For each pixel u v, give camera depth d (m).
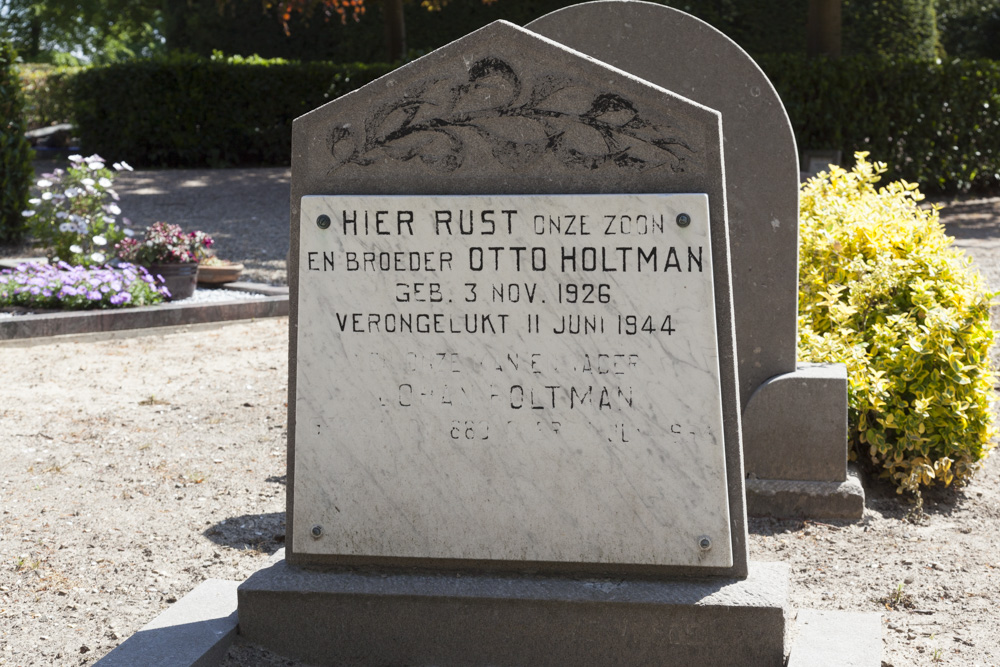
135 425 5.82
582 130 2.97
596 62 2.94
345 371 3.09
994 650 3.15
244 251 12.51
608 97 2.94
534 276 2.99
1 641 3.21
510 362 3.02
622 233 2.94
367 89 3.04
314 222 3.07
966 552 4.05
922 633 3.29
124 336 8.45
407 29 22.88
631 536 3.00
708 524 2.95
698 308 2.92
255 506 4.53
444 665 3.01
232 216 14.86
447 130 3.02
